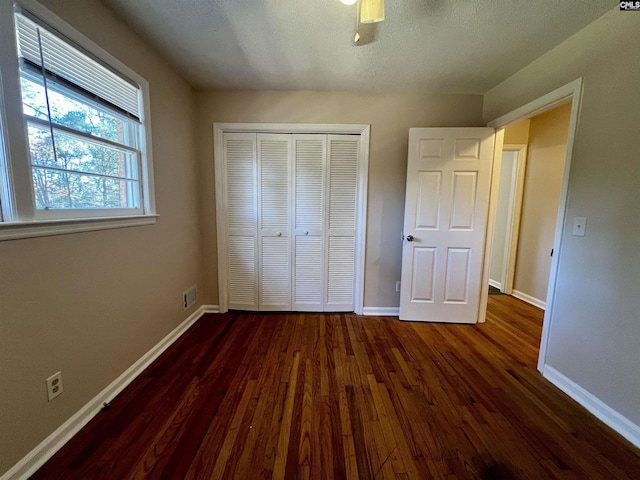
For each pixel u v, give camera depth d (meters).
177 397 1.55
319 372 1.81
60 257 1.21
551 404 1.54
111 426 1.34
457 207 2.50
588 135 1.53
